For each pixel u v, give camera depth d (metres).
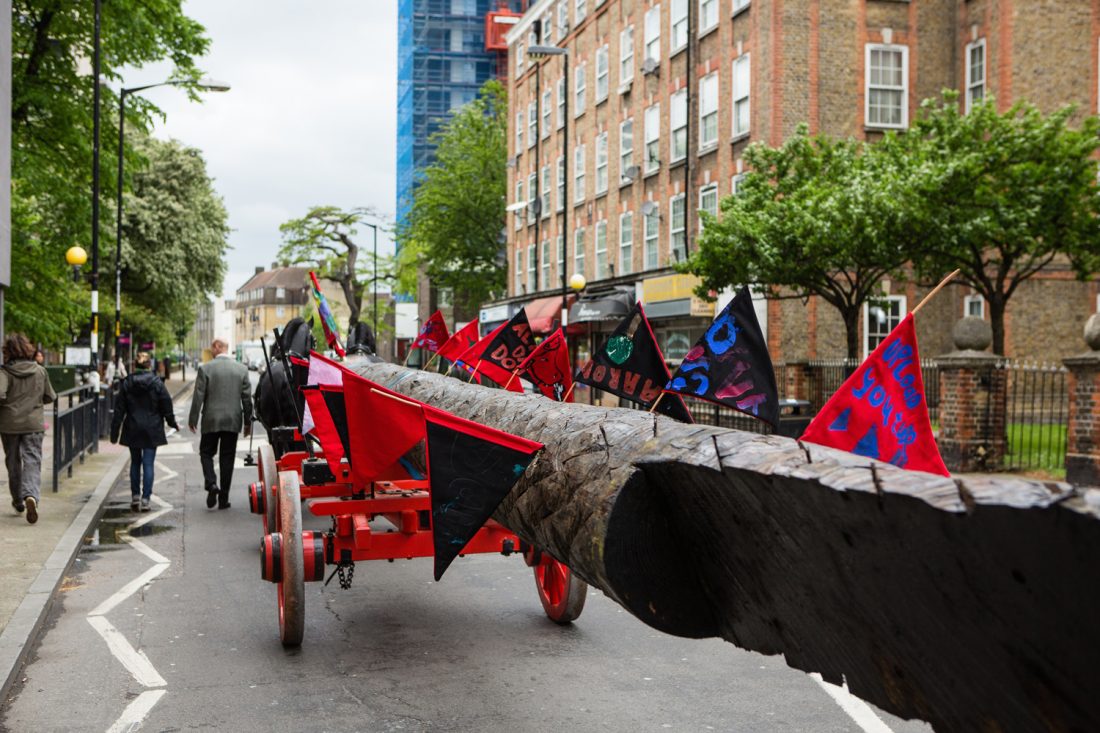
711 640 6.14
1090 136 18.61
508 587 7.65
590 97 37.78
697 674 5.44
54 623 6.51
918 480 1.94
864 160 20.34
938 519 1.86
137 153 28.67
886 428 3.52
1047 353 25.17
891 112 26.44
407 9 91.88
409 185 90.88
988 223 17.52
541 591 6.65
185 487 13.93
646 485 3.33
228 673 5.43
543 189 43.16
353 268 56.59
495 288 53.50
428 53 89.31
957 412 14.30
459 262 54.41
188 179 49.56
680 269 21.73
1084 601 1.68
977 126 18.73
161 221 47.69
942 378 14.59
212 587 7.61
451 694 5.08
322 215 55.69
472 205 51.66
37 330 27.16
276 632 6.31
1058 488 1.61
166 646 5.97
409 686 5.21
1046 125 18.30
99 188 26.69
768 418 4.18
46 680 5.30
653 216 32.69
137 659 5.70
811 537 2.42
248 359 65.44
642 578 3.39
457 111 54.03
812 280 20.47
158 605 7.02
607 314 31.78
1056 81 24.72
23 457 9.92
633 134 34.06
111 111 28.19
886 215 18.34
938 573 2.00
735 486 2.63
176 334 58.19
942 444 14.57
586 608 7.00
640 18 33.44
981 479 1.81
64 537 9.11
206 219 50.78
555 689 5.17
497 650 5.90
